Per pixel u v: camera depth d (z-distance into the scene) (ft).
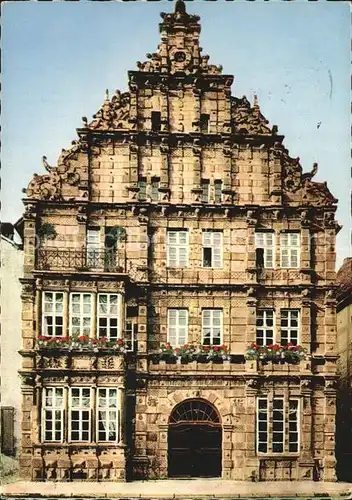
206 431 133.28
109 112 136.56
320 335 135.95
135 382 132.05
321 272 137.08
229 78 138.51
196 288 134.62
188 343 133.90
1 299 133.90
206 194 137.08
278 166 137.90
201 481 128.88
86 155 135.64
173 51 138.72
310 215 137.80
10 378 131.75
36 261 132.57
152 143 137.28
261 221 137.28
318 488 124.98
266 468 131.13
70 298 128.67
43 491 117.80
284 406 133.08
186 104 138.21
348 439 142.82
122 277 129.39
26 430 127.24
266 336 135.23
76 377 127.24
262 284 135.44
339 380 146.61
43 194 134.10
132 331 133.49
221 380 133.08
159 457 130.93
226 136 137.28
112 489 120.26
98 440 126.62
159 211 135.95
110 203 134.72
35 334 129.49
